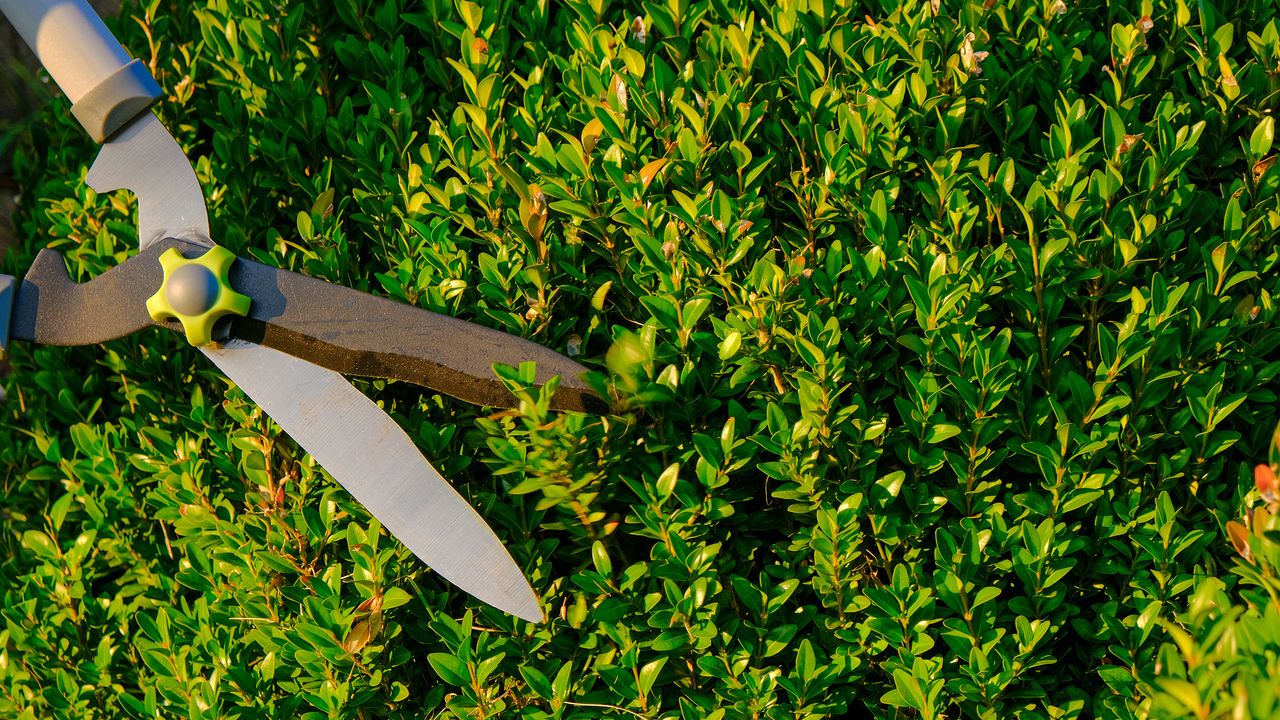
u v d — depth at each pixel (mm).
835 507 1747
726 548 1822
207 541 1925
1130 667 1666
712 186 1803
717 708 1735
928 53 1918
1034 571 1655
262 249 2148
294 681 1874
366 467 1584
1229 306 1707
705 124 1836
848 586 1751
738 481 1823
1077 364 1810
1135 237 1694
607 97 1869
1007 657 1670
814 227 1857
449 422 1873
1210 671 1232
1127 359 1647
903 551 1784
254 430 1943
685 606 1684
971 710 1708
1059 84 1909
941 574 1666
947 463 1809
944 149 1839
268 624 1855
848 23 1979
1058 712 1693
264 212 2176
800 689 1691
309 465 1885
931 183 1858
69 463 2223
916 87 1822
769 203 1924
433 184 1893
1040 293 1722
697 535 1721
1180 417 1716
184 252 1609
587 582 1724
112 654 2045
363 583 1724
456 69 1990
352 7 2178
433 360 1561
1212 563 1679
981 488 1722
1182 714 1258
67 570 2096
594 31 1963
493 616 1760
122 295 1628
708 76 1948
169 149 1666
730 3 2037
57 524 2131
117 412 2453
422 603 1818
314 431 1589
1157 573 1695
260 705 1849
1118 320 1815
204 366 2201
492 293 1807
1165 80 1946
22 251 2811
